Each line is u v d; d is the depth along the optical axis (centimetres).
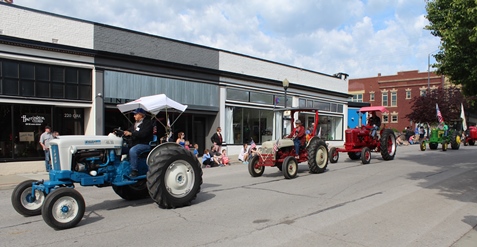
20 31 1265
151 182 674
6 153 1242
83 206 591
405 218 622
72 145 626
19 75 1260
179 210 689
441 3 933
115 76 1495
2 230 574
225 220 613
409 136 3088
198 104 1816
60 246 493
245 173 1258
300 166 1367
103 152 676
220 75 1917
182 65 1716
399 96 4975
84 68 1416
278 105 2288
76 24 1397
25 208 654
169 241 507
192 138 1847
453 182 980
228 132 1966
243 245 487
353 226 574
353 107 3166
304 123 2541
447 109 3331
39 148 1312
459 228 568
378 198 781
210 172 1330
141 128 710
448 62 886
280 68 2331
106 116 1505
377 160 1576
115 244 498
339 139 2923
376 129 1551
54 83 1340
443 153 1942
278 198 788
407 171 1202
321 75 2716
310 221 603
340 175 1128
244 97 2069
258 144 2147
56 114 1363
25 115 1284
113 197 830
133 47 1564
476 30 705
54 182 613
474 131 2691
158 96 867
